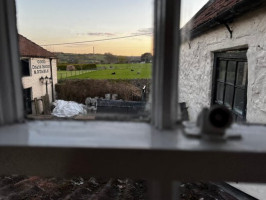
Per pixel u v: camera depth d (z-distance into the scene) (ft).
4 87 1.69
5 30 1.66
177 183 1.67
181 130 1.65
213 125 1.49
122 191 5.85
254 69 6.18
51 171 1.54
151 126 1.75
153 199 1.56
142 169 1.48
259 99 6.00
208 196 5.76
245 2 5.51
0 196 5.27
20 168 1.54
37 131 1.67
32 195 5.42
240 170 1.48
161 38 1.59
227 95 8.37
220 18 7.09
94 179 6.44
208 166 1.46
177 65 1.64
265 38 5.61
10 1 1.70
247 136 1.61
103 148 1.46
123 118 1.89
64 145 1.47
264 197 5.87
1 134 1.61
